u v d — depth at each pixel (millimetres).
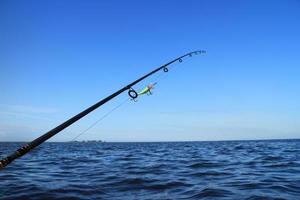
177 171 16422
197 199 9914
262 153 30859
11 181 13477
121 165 20047
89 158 27578
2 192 11086
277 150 36719
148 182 12930
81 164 21422
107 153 36625
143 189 11602
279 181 12914
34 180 13781
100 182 13070
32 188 11758
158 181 13156
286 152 32094
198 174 15219
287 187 11633
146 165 19719
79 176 15039
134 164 20578
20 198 10180
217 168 17703
